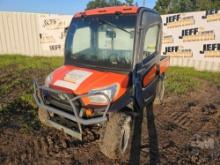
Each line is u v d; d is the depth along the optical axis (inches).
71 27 166.6
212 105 252.4
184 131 185.3
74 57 162.1
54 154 142.7
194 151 154.9
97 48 152.8
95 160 138.3
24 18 505.0
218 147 161.6
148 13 157.0
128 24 142.4
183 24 463.2
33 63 436.8
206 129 191.2
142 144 160.4
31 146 149.8
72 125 144.2
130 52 141.6
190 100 267.9
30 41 521.0
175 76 380.5
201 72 439.8
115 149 131.0
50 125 159.0
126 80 137.6
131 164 136.2
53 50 541.0
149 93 183.9
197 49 456.8
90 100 128.5
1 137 157.4
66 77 143.4
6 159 134.5
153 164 137.7
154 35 174.4
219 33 423.8
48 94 144.9
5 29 497.4
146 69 165.0
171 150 154.7
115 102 131.0
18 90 266.4
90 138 162.7
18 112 201.5
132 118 153.0
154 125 192.9
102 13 155.3
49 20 521.0
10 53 515.2
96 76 139.8
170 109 233.3
